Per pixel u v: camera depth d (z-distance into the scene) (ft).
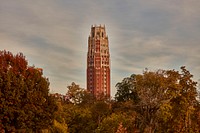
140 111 214.90
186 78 204.13
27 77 166.91
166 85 203.10
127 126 208.54
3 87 155.84
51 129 206.90
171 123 200.03
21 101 159.63
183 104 200.85
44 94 171.12
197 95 209.97
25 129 158.40
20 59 168.25
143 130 207.10
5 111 153.48
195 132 198.70
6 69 162.71
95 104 285.84
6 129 155.43
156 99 204.44
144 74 208.95
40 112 163.94
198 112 206.90
